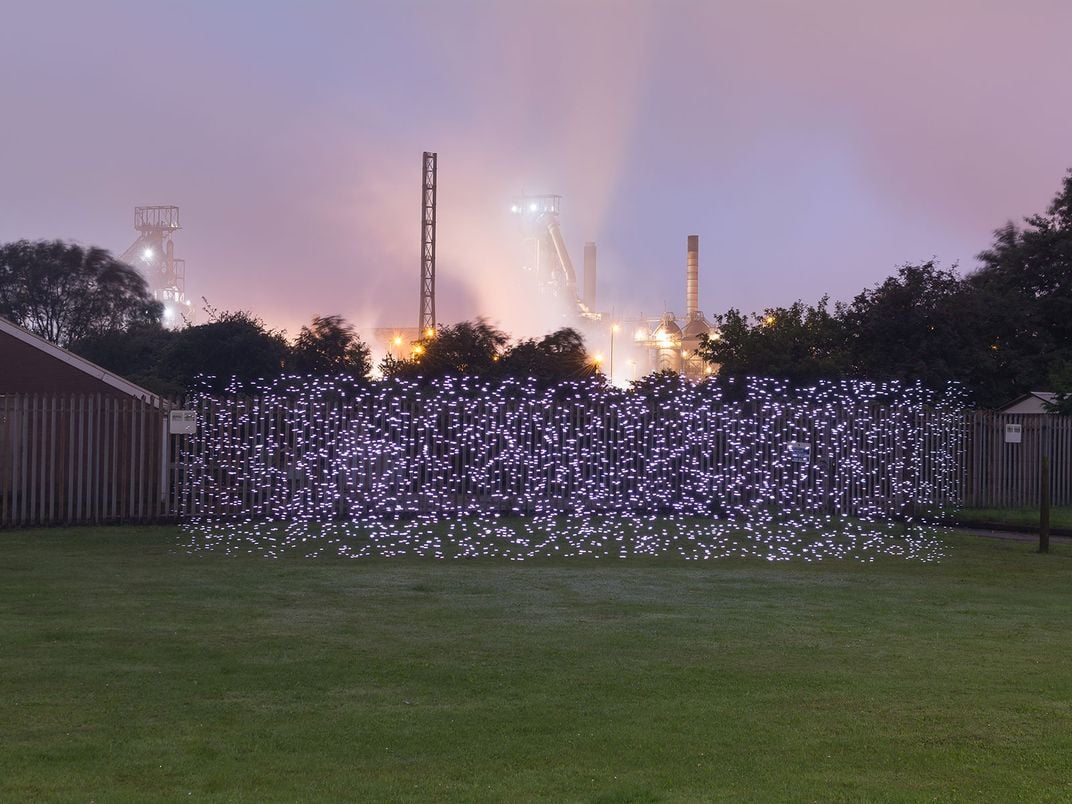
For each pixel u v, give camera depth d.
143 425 19.11
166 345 48.22
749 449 22.42
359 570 13.90
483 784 5.68
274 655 8.65
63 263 56.41
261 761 6.03
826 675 8.19
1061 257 42.38
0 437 18.55
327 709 7.10
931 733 6.68
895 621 10.66
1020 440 24.00
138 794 5.45
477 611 10.87
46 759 6.00
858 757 6.20
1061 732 6.71
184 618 10.20
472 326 31.86
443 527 18.84
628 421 21.88
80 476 18.69
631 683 7.88
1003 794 5.59
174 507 19.12
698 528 19.47
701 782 5.75
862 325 33.53
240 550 15.91
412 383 24.67
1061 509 23.81
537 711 7.10
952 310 33.38
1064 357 37.06
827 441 22.92
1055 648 9.34
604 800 5.45
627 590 12.49
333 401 20.33
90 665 8.20
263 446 19.78
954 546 18.14
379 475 20.42
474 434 21.02
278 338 36.97
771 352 31.66
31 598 11.16
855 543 18.14
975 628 10.33
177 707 7.09
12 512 18.14
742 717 6.99
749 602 11.74
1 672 7.95
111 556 14.92
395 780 5.73
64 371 23.59
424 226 63.31
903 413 23.58
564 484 21.50
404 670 8.20
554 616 10.63
